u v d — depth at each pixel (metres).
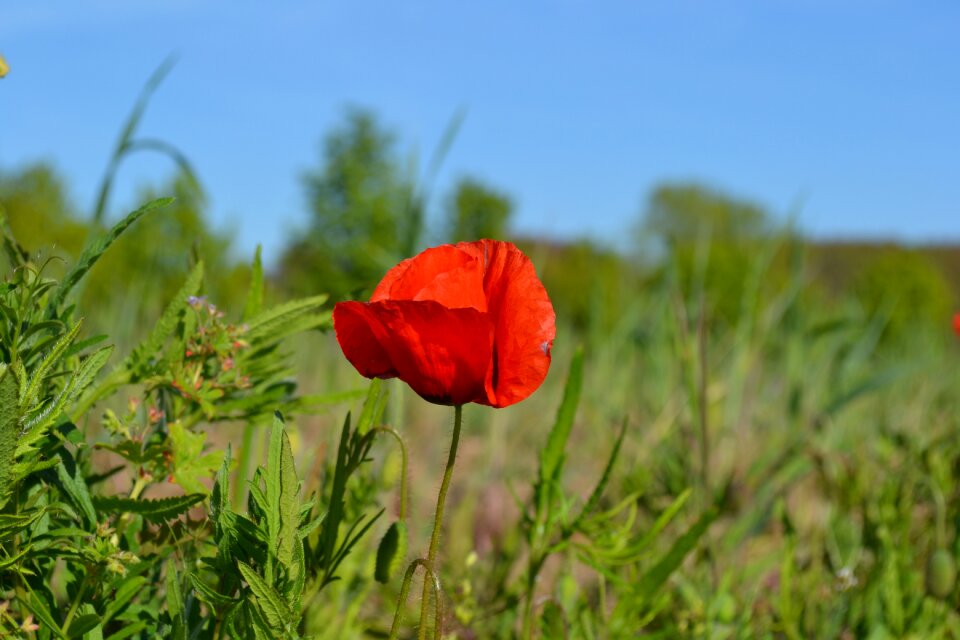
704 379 0.95
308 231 7.74
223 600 0.49
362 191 7.66
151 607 0.55
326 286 7.31
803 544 0.99
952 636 0.81
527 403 1.77
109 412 0.54
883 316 1.68
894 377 1.19
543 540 0.67
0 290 0.50
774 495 1.02
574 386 0.66
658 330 1.44
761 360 1.62
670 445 1.09
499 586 0.77
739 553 1.00
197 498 0.51
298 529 0.50
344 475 0.55
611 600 0.81
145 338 0.57
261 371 0.58
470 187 7.52
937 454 0.90
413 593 0.58
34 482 0.52
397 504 0.78
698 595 0.80
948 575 0.78
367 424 0.56
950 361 2.21
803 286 1.59
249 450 0.62
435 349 0.50
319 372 1.13
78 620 0.50
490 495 1.18
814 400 1.49
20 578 0.51
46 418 0.49
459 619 0.71
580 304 4.89
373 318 0.50
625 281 2.07
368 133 7.84
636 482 0.95
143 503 0.51
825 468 0.97
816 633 0.80
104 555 0.51
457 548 0.87
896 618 0.78
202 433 0.54
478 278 0.51
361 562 0.72
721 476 1.12
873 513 0.90
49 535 0.51
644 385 1.57
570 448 1.39
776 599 0.81
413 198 0.89
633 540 0.72
